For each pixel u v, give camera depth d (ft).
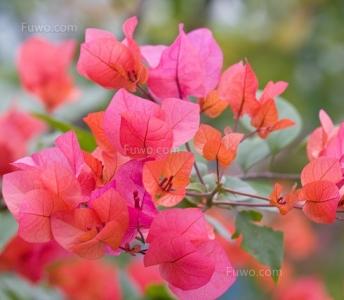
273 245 1.67
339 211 1.49
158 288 2.28
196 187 1.59
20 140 2.26
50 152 1.44
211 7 4.00
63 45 2.46
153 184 1.39
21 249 2.13
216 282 1.42
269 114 1.64
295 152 2.01
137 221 1.41
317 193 1.44
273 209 1.64
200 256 1.38
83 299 2.64
